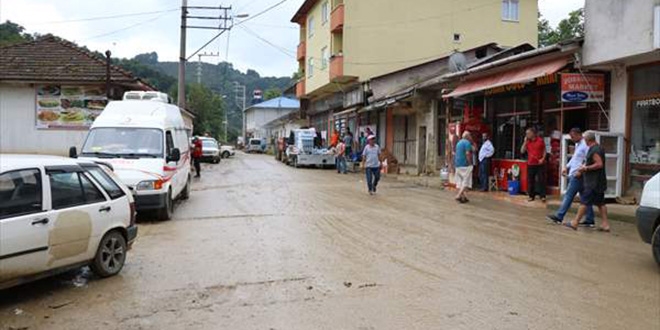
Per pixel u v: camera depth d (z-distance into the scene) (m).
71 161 6.99
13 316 5.70
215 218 12.34
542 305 6.06
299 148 32.72
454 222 11.83
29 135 23.75
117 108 13.88
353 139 35.81
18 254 5.91
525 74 15.16
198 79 74.69
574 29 37.66
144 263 8.02
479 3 36.38
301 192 18.11
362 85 33.28
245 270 7.58
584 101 14.05
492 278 7.19
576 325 5.43
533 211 13.63
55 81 23.16
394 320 5.56
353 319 5.59
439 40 35.81
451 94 19.12
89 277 7.24
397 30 35.19
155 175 11.70
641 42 12.03
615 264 8.00
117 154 12.51
